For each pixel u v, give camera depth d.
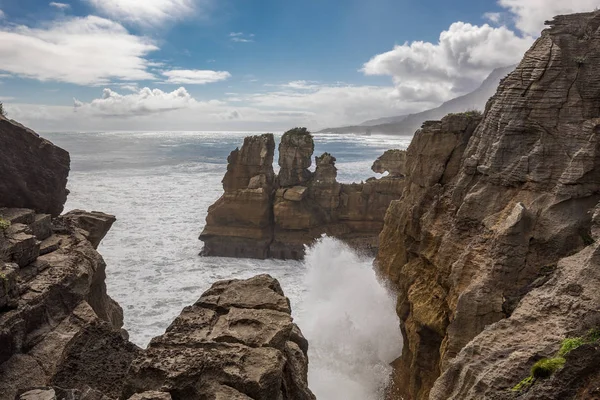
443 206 22.44
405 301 24.16
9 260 15.28
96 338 14.49
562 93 18.44
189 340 10.92
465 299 17.25
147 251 47.28
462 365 14.34
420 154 25.30
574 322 13.02
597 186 17.08
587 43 18.67
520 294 16.44
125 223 57.12
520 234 17.31
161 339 11.00
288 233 47.81
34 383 12.65
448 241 20.23
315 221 48.22
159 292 36.88
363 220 49.69
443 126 24.44
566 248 16.84
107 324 15.13
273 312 12.19
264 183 48.09
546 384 10.30
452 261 19.88
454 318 17.45
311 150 50.88
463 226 19.94
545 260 17.05
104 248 47.47
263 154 48.62
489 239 18.28
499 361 12.89
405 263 26.22
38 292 14.86
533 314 14.16
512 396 11.37
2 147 19.41
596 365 9.90
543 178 18.11
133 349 14.32
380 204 49.56
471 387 12.87
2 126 19.48
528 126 18.91
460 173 22.56
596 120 17.58
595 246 14.20
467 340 17.08
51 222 20.42
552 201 17.48
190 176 98.25
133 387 9.65
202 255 47.12
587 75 18.25
